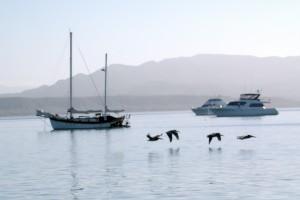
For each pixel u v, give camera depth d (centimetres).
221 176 4884
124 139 10738
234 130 13888
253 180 4603
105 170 5522
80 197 4012
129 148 8356
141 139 10644
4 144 10350
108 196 4034
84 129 14688
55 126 14675
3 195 4125
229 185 4378
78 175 5181
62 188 4412
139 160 6425
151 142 9625
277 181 4512
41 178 5012
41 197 4031
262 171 5150
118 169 5578
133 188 4353
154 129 15350
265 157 6475
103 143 9669
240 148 7912
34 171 5575
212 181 4603
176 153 7244
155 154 7169
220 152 7275
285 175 4838
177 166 5700
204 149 7819
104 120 14875
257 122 19300
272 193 3988
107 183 4634
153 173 5188
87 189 4350
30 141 11044
